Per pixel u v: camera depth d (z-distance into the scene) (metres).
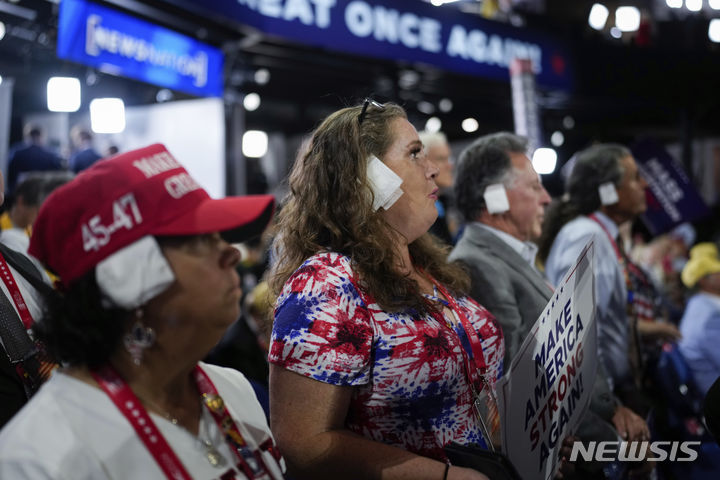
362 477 1.33
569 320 1.64
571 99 10.18
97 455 0.96
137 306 0.98
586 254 1.71
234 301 1.08
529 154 2.28
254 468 1.12
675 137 12.77
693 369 3.96
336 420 1.38
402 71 8.34
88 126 6.68
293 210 1.64
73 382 1.00
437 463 1.33
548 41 9.41
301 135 10.55
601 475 2.09
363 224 1.52
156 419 1.03
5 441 0.92
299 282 1.45
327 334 1.38
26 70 6.24
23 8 5.39
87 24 4.94
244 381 1.29
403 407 1.43
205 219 1.02
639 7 11.01
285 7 6.38
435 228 3.39
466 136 11.97
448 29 8.07
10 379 1.37
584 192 2.94
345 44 6.95
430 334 1.46
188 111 6.67
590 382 1.77
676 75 10.38
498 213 2.20
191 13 5.94
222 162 6.59
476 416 1.54
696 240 9.79
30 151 5.27
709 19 11.30
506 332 2.00
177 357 1.05
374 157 1.57
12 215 2.79
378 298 1.44
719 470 2.59
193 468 1.04
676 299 5.82
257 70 8.16
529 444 1.46
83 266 0.96
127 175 0.99
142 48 5.48
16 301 1.49
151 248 0.98
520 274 2.10
